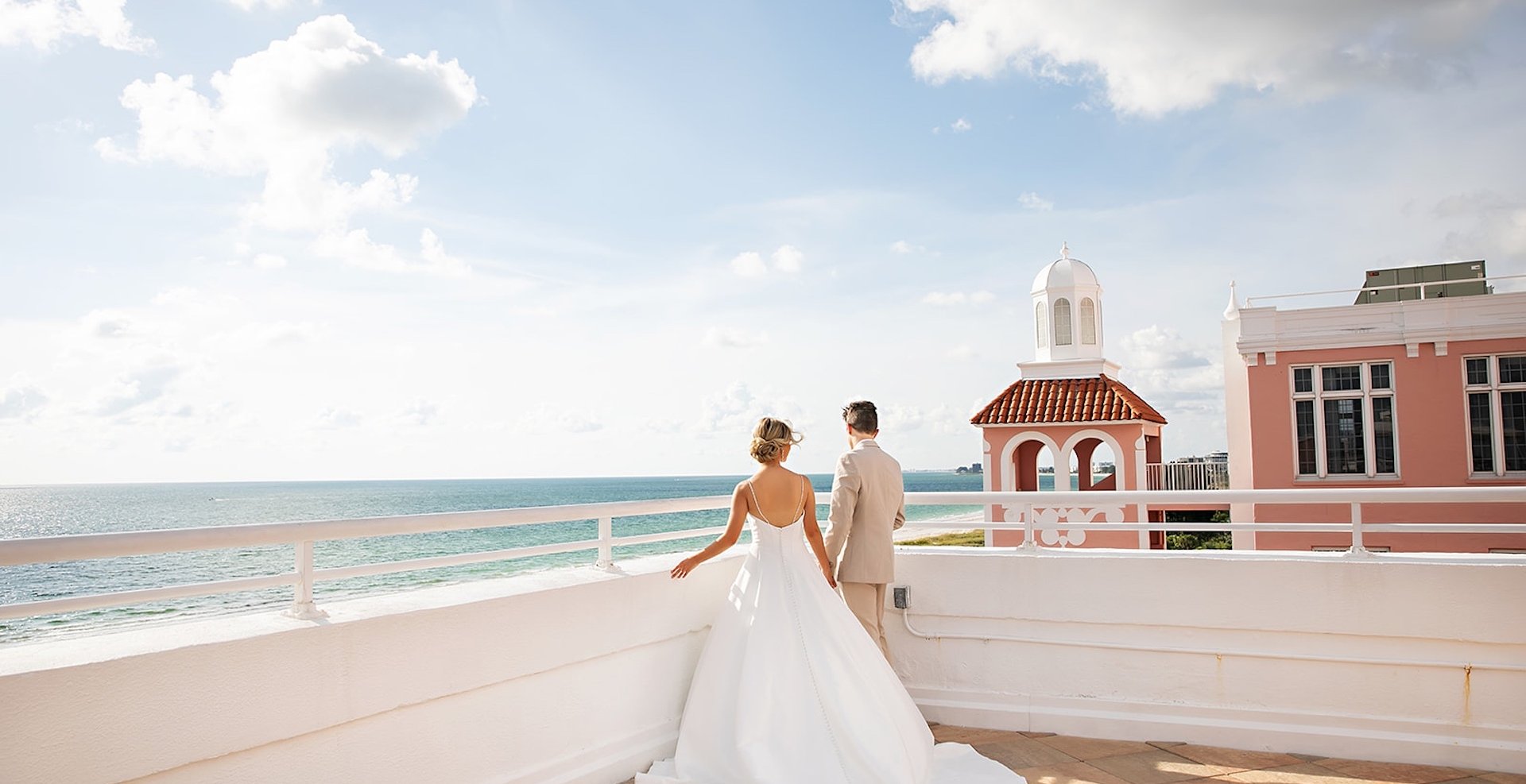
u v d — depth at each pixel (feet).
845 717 13.65
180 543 8.97
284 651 9.82
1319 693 15.89
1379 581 15.49
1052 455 59.21
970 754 15.58
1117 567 17.17
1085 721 17.26
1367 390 51.44
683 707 16.14
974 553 18.26
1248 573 16.30
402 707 11.21
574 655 13.66
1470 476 49.32
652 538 15.98
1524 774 14.61
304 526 10.21
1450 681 15.15
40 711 7.89
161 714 8.73
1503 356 49.11
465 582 13.55
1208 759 15.76
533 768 13.07
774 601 14.58
